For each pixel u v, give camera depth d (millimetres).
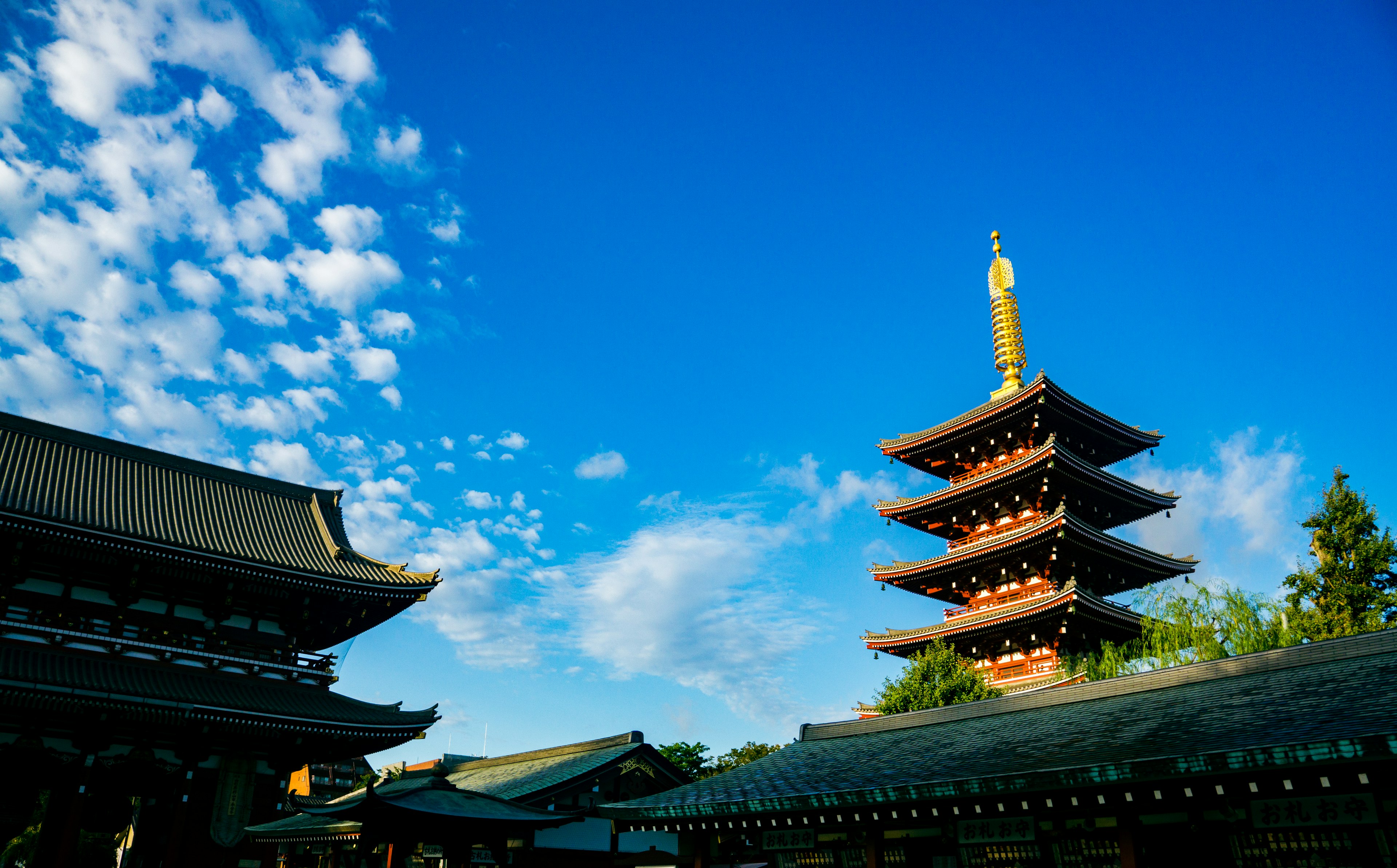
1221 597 45812
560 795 40312
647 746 43531
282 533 46688
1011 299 71062
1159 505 65000
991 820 21500
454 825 30328
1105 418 63938
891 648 63062
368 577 43281
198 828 36250
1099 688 26406
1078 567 59156
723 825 25938
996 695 52656
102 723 34656
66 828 33219
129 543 37344
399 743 41375
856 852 24891
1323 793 15977
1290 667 22500
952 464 69688
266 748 38938
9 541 36469
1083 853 20344
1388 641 20984
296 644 43219
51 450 43562
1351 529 50406
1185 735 18406
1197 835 18344
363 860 40250
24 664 34062
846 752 28656
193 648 39469
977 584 63031
